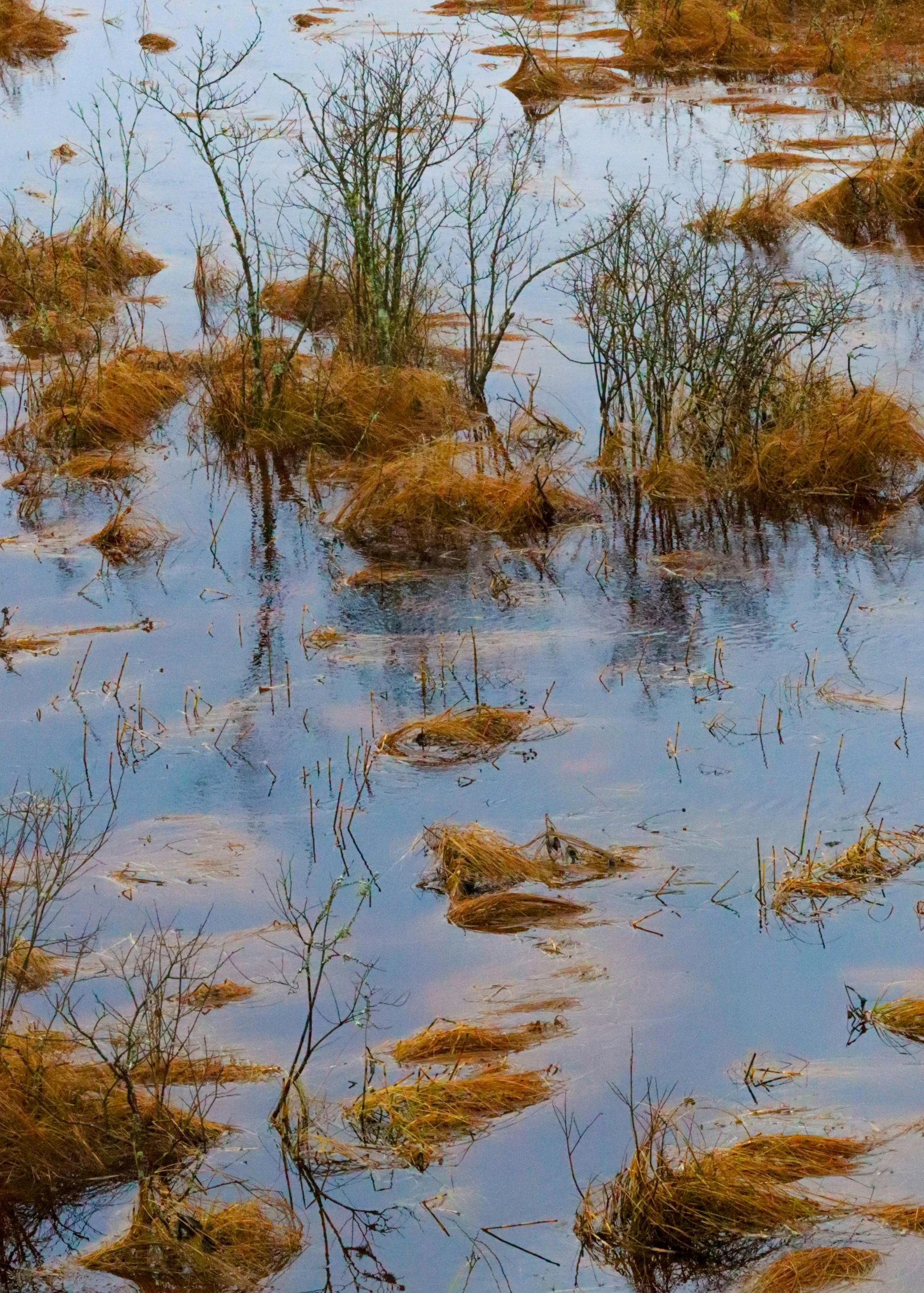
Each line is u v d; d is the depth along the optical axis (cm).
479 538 1284
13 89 2989
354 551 1266
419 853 854
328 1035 654
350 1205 614
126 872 837
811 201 2162
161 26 3569
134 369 1606
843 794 900
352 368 1561
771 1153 620
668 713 999
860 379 1538
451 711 1006
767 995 732
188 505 1362
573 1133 645
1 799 909
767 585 1179
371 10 3697
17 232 2009
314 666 1077
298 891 822
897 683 1025
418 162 2095
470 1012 721
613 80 2972
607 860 837
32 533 1303
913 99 2742
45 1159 630
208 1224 595
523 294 1877
